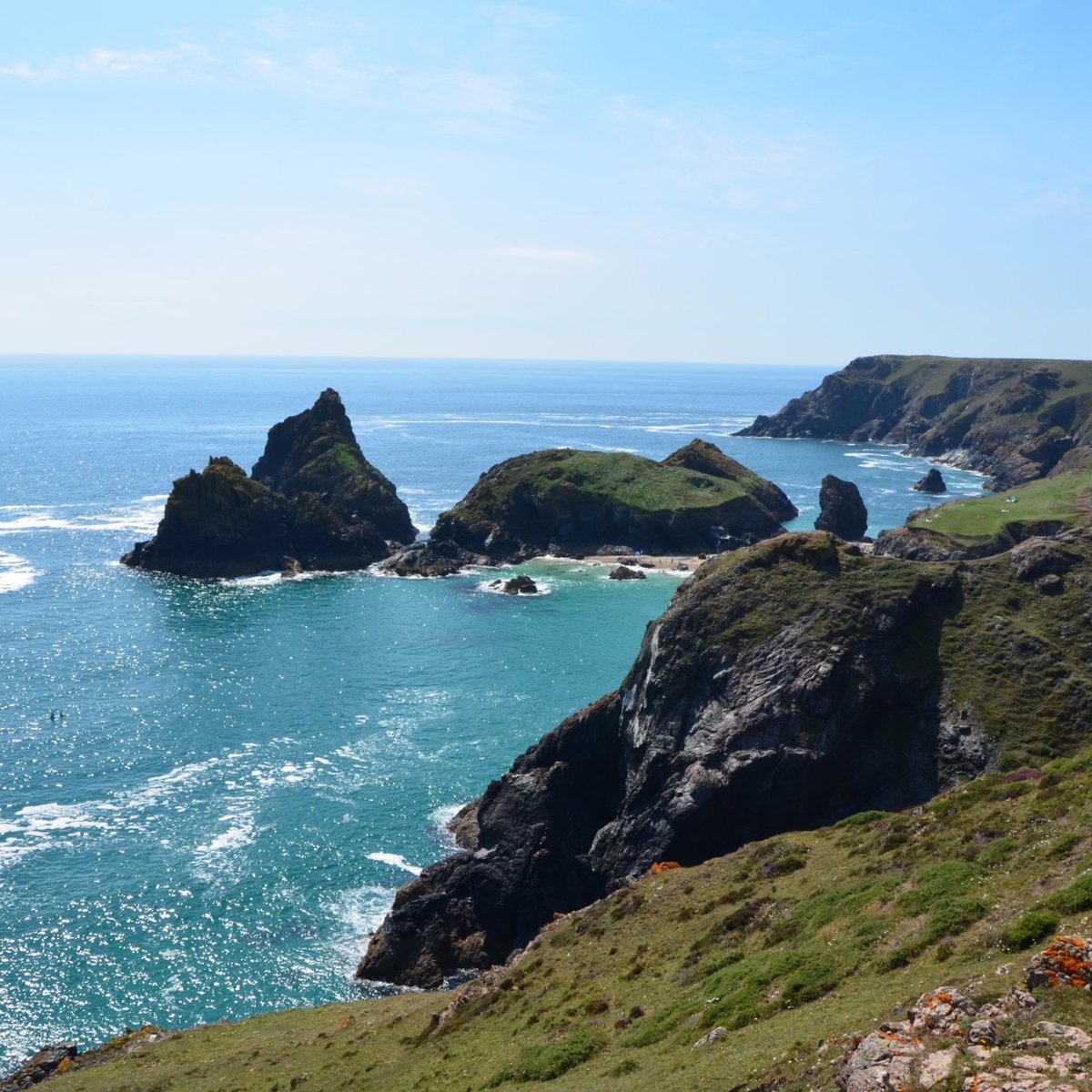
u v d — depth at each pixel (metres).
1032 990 23.53
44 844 80.56
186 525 177.50
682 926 45.28
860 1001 28.38
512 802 79.25
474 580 176.25
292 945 69.75
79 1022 61.22
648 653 86.50
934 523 170.38
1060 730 70.75
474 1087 35.97
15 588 162.12
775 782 72.06
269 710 110.00
